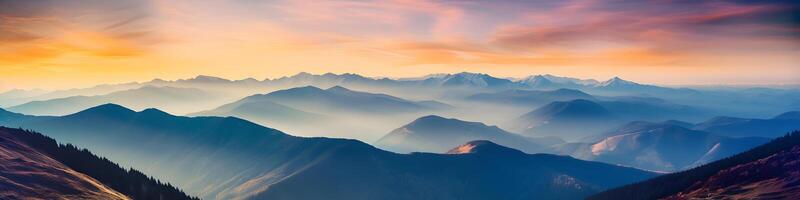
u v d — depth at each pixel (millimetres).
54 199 144375
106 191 167000
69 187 157375
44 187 150625
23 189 144250
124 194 194125
